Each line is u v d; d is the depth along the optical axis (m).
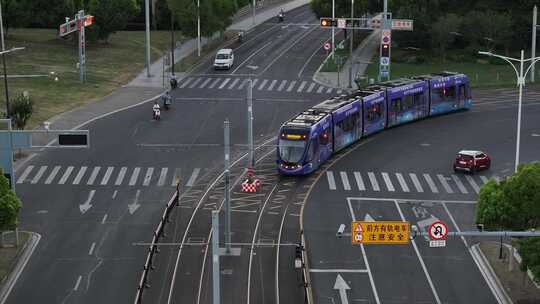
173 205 145.50
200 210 145.25
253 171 166.12
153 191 154.50
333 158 175.62
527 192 112.88
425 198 152.12
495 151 181.88
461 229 136.50
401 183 160.25
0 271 120.62
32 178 160.12
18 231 135.38
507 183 116.06
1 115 185.62
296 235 134.38
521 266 109.50
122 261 125.06
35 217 141.38
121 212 144.00
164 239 132.50
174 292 115.19
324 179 162.00
